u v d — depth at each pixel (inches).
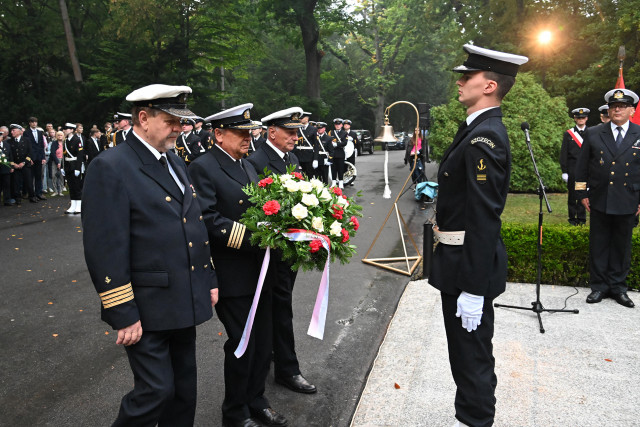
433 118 492.4
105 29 989.8
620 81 277.3
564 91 732.0
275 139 147.1
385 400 133.6
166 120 97.3
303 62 1558.8
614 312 188.4
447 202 105.2
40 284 240.8
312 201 114.8
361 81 1797.5
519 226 226.8
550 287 218.8
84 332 184.9
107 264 90.0
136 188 94.5
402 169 783.7
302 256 113.4
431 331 175.8
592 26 706.2
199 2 978.1
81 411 132.8
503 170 97.4
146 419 93.4
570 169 336.2
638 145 192.4
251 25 1090.1
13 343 175.5
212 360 160.1
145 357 94.7
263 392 128.0
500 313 188.4
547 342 163.2
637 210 192.9
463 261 98.4
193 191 106.3
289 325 140.3
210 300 104.3
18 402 137.3
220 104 1176.2
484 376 103.7
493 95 102.7
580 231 217.6
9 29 1014.4
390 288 227.0
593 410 125.3
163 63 949.2
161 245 95.5
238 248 117.8
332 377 148.1
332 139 544.1
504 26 872.9
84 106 926.4
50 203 503.2
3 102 981.8
